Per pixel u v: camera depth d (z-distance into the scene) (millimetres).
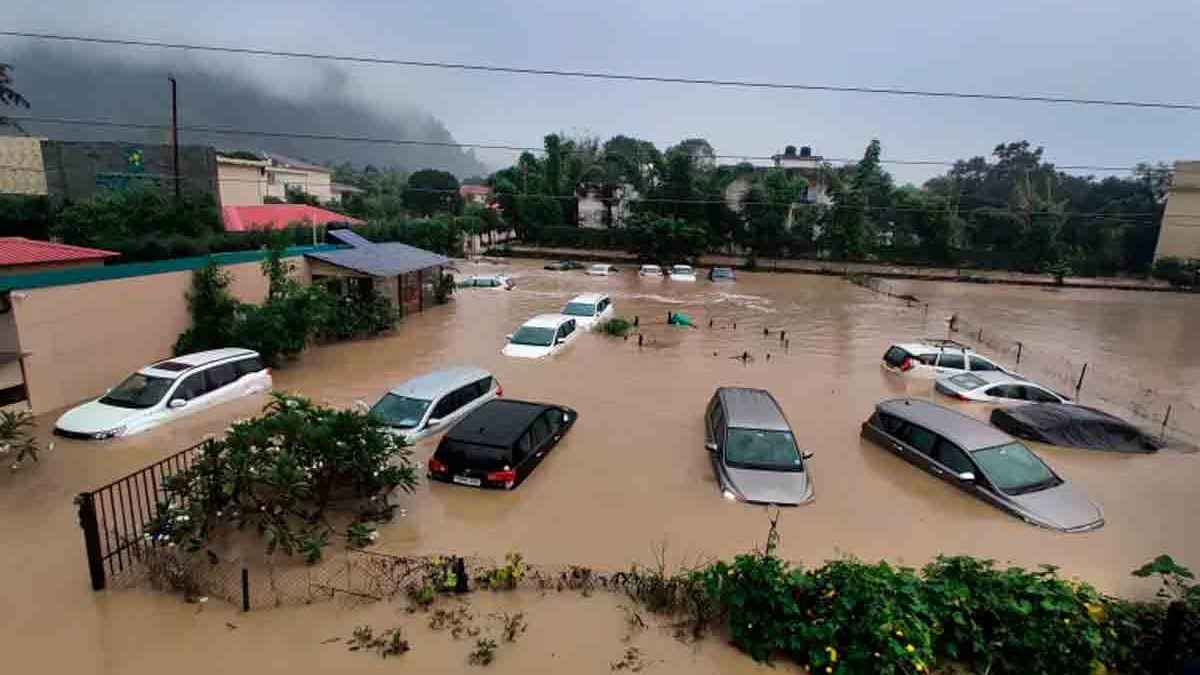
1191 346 26938
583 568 8125
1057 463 13125
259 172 48438
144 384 13195
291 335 18016
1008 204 65812
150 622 6895
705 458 12352
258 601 7301
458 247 53125
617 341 23047
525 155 67000
